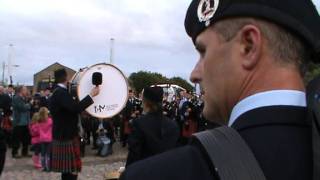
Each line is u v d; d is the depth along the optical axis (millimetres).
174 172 988
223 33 1100
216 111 1142
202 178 973
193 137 1042
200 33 1153
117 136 18953
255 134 1009
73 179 7336
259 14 1057
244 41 1081
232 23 1087
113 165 12656
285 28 1064
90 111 7895
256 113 1033
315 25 1094
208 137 1011
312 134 983
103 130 14422
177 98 19938
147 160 1030
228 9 1083
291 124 1015
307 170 979
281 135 1001
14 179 10484
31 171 11531
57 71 7227
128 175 1011
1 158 6531
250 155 979
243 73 1083
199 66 1188
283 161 979
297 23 1058
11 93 16547
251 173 958
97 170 11789
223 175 952
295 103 1041
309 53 1100
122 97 8055
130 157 5133
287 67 1069
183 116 13656
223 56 1105
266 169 974
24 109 13969
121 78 8055
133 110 16656
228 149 981
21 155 14078
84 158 13875
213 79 1126
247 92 1081
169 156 1018
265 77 1066
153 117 5145
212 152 979
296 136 1003
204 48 1150
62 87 7250
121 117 17031
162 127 5117
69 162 7250
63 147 7246
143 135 5074
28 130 14016
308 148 997
